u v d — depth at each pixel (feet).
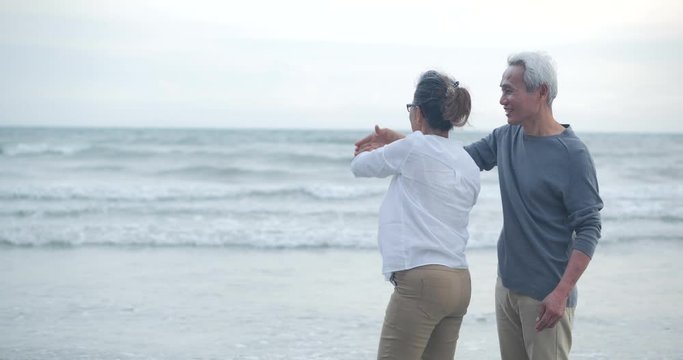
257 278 28.55
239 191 57.47
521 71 10.40
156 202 52.65
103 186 58.80
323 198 56.65
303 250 35.42
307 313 23.21
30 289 26.20
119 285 26.99
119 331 20.94
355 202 54.49
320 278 28.66
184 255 33.65
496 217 47.01
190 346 19.62
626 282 28.43
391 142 10.85
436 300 9.99
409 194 10.21
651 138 151.33
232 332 20.98
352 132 170.71
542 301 10.44
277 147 107.14
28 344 19.49
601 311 23.86
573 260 10.11
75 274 29.01
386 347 10.35
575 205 10.23
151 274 29.12
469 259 32.81
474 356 18.98
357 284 27.61
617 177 82.33
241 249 35.45
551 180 10.31
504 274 10.91
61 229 39.29
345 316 22.90
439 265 9.98
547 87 10.36
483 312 23.38
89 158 91.15
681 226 44.06
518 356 11.32
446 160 10.19
